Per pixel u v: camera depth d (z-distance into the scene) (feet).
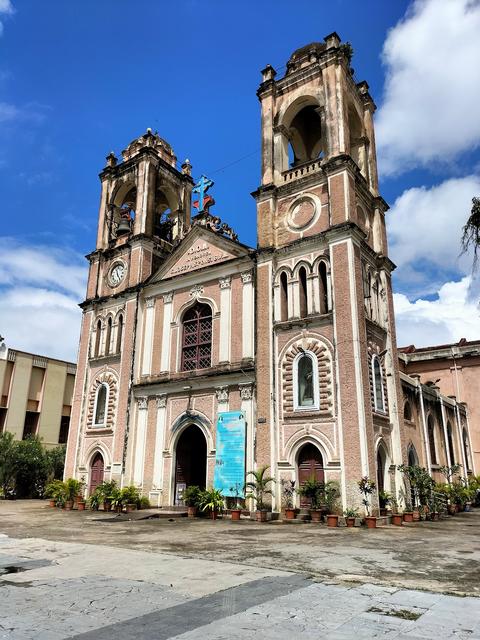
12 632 19.84
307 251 79.92
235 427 78.18
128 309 100.17
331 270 75.36
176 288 95.66
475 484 109.81
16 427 137.90
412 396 97.40
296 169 86.84
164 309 96.02
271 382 76.28
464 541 48.80
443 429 111.45
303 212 83.10
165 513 74.90
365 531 57.11
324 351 73.31
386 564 35.58
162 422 88.53
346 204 77.05
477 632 20.16
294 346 76.38
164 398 89.56
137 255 102.83
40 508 89.56
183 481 86.94
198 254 94.68
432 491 77.61
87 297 110.22
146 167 109.09
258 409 76.13
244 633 19.75
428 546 45.09
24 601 24.75
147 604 24.13
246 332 82.53
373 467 66.44
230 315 86.07
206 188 99.55
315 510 65.92
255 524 64.39
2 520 67.62
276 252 82.53
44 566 34.14
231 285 87.81
